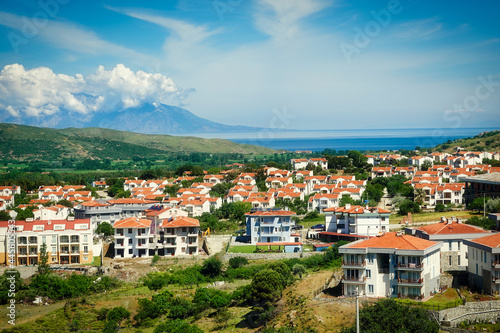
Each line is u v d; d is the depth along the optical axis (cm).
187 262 13188
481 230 9762
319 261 11975
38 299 11025
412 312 7044
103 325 9494
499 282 8106
